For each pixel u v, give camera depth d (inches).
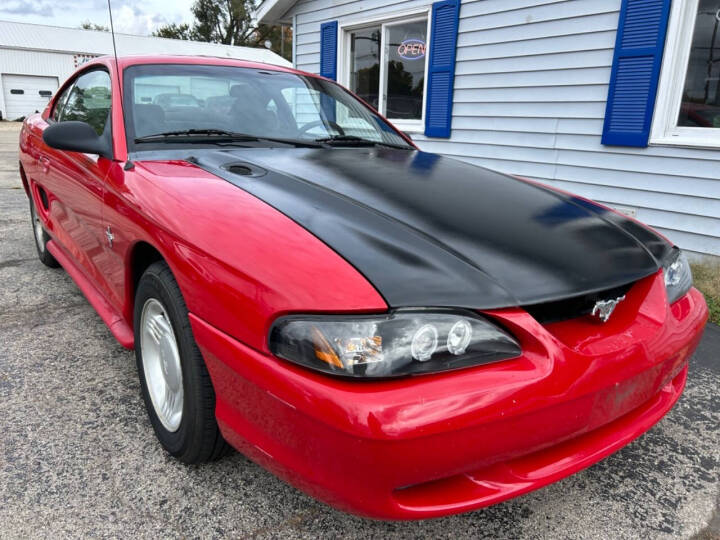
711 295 138.3
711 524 64.9
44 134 78.0
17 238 185.3
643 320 61.8
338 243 53.5
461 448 46.3
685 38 159.5
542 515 65.8
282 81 105.7
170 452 70.2
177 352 66.0
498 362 49.4
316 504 65.5
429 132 241.8
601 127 181.8
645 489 71.1
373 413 43.6
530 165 206.2
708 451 79.8
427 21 237.0
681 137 165.2
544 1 189.0
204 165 74.9
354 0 268.5
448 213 64.7
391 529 62.2
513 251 58.3
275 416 49.2
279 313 48.4
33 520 60.4
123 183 74.6
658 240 75.1
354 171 76.9
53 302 126.0
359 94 287.3
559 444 57.3
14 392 86.7
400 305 47.2
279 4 307.1
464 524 63.8
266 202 61.8
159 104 89.1
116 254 78.2
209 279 54.7
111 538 58.6
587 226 69.6
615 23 171.5
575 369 51.4
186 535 59.6
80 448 73.3
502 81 209.0
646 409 65.6
